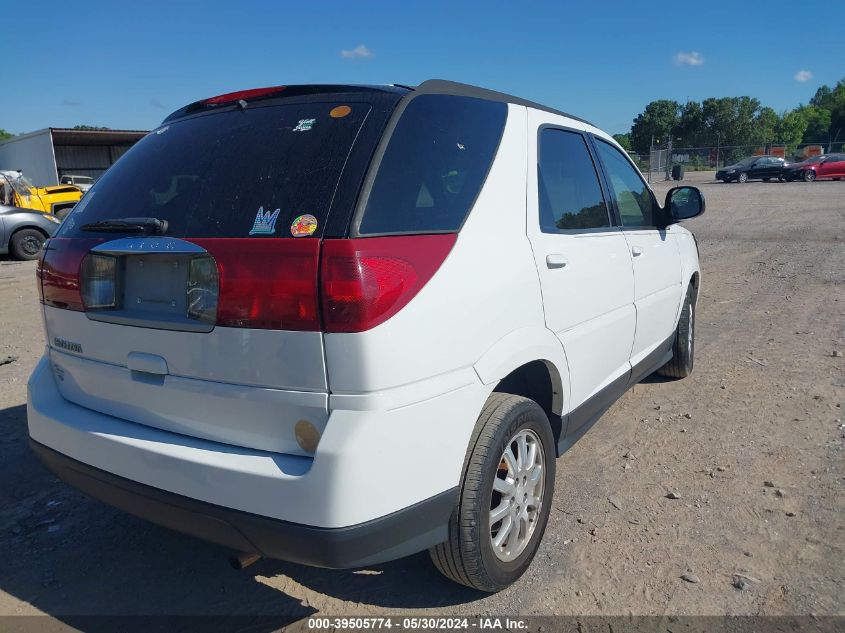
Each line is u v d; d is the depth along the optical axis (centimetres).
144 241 249
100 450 258
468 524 254
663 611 275
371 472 216
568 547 320
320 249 217
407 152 249
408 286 226
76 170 3145
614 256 372
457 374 244
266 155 254
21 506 376
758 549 314
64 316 282
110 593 298
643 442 436
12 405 530
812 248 1266
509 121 309
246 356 227
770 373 560
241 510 223
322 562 217
